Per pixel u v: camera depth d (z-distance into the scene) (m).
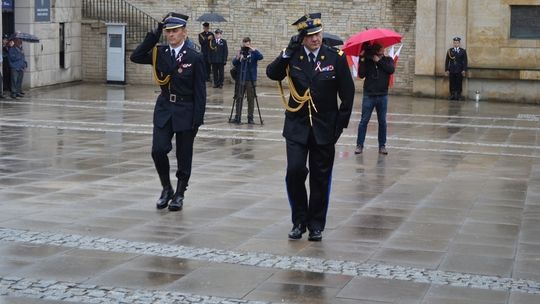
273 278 8.55
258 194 12.77
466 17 31.17
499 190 13.62
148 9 34.91
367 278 8.60
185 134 11.54
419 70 31.94
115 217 11.02
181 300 7.81
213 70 33.22
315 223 10.11
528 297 8.08
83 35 34.59
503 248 9.94
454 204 12.42
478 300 7.96
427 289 8.28
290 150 9.99
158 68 11.45
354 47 17.00
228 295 7.99
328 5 33.47
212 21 33.16
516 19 30.80
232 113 22.81
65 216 11.00
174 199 11.55
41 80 31.70
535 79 30.53
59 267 8.75
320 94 9.91
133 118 22.59
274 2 34.06
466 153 17.75
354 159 16.58
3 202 11.75
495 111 27.45
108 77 33.91
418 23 31.75
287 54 9.98
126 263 8.95
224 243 9.86
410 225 11.01
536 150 18.42
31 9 30.59
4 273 8.52
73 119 22.05
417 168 15.62
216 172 14.64
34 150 16.59
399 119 24.45
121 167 14.86
